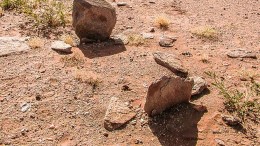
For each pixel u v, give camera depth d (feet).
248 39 15.14
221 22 16.48
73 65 12.42
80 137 9.94
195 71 12.65
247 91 11.78
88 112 10.64
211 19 16.70
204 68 12.86
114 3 17.48
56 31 14.39
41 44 13.29
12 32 13.98
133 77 12.08
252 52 14.02
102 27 13.61
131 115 10.53
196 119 10.50
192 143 9.86
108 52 13.26
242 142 9.99
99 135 10.03
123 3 17.30
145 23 15.70
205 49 14.10
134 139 9.94
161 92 10.30
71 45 13.51
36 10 15.75
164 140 9.93
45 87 11.35
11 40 13.30
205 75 12.49
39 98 10.95
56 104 10.80
